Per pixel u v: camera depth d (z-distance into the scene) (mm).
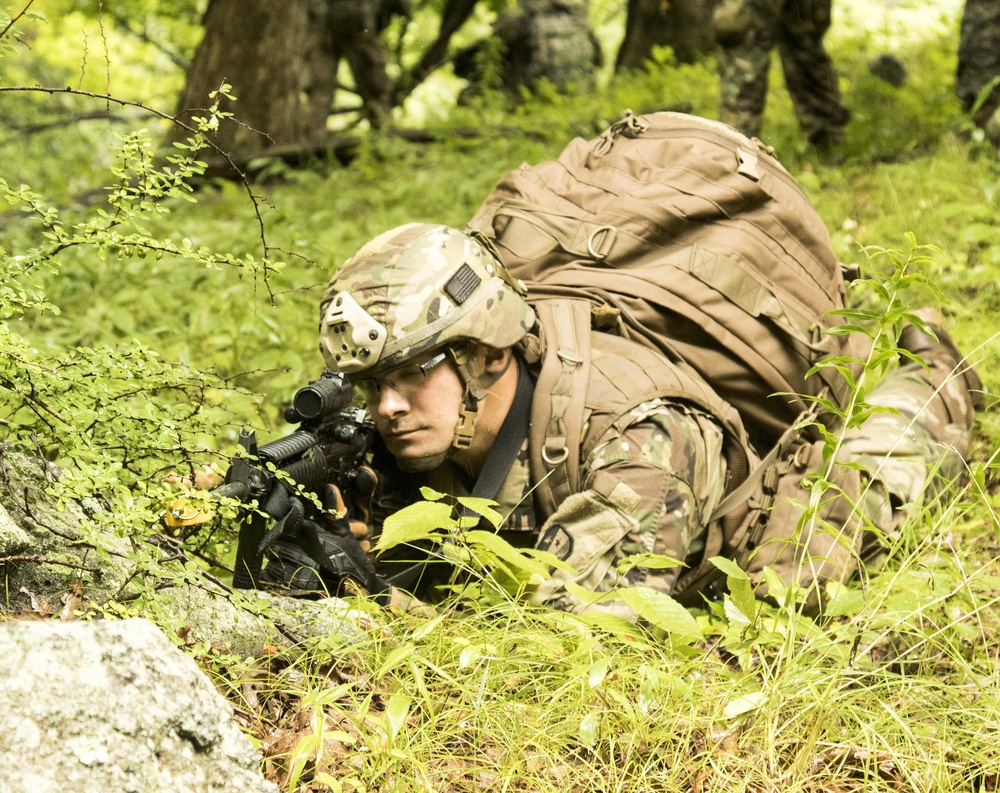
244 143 10453
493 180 8359
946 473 4070
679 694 2592
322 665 2711
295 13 10570
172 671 1902
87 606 2447
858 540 3412
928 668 3051
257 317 5328
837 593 3014
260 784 1947
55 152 10961
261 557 2758
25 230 7227
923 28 15062
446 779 2355
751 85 7898
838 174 7695
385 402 3232
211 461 3232
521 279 3859
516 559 2783
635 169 4004
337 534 3027
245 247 6637
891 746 2562
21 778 1690
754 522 3555
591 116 11070
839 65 12867
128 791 1770
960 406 4398
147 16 18656
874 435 4031
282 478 2701
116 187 2654
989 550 3947
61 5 16344
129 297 5805
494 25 14961
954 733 2652
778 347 3742
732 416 3502
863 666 2873
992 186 6770
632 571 3152
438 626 2775
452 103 14953
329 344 3211
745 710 2480
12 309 2494
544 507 3326
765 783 2412
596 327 3613
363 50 12562
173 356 5309
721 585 3678
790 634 2680
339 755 2391
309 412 3000
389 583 3186
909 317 2768
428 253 3246
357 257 3320
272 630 2721
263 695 2617
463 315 3199
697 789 2371
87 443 2482
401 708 2277
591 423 3297
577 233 3807
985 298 5840
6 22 2463
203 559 3025
